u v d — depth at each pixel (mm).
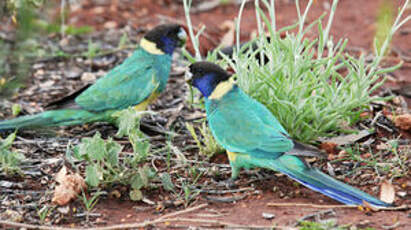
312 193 9086
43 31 16562
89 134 11555
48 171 10023
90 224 8438
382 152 10203
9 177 9789
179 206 8938
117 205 8984
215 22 18406
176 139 11250
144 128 11695
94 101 11078
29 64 14844
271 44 10188
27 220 8602
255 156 8898
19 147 10852
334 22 18188
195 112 12508
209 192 9281
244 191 9281
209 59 10469
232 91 9430
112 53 15742
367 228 7645
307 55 9969
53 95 13461
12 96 13281
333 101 9945
